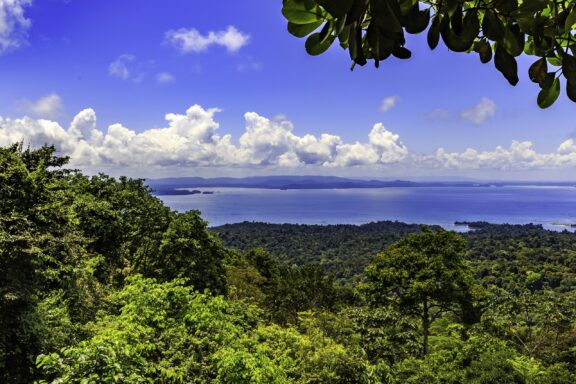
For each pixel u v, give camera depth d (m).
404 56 0.67
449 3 0.66
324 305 22.61
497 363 11.49
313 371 9.41
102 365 5.15
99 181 22.89
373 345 15.95
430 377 11.80
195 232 19.08
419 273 17.67
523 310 19.16
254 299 23.41
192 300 8.91
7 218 8.38
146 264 18.14
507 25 0.72
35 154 12.44
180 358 7.27
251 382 6.89
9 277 7.93
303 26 0.71
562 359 16.36
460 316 20.31
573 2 0.80
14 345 7.70
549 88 0.85
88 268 10.93
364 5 0.52
